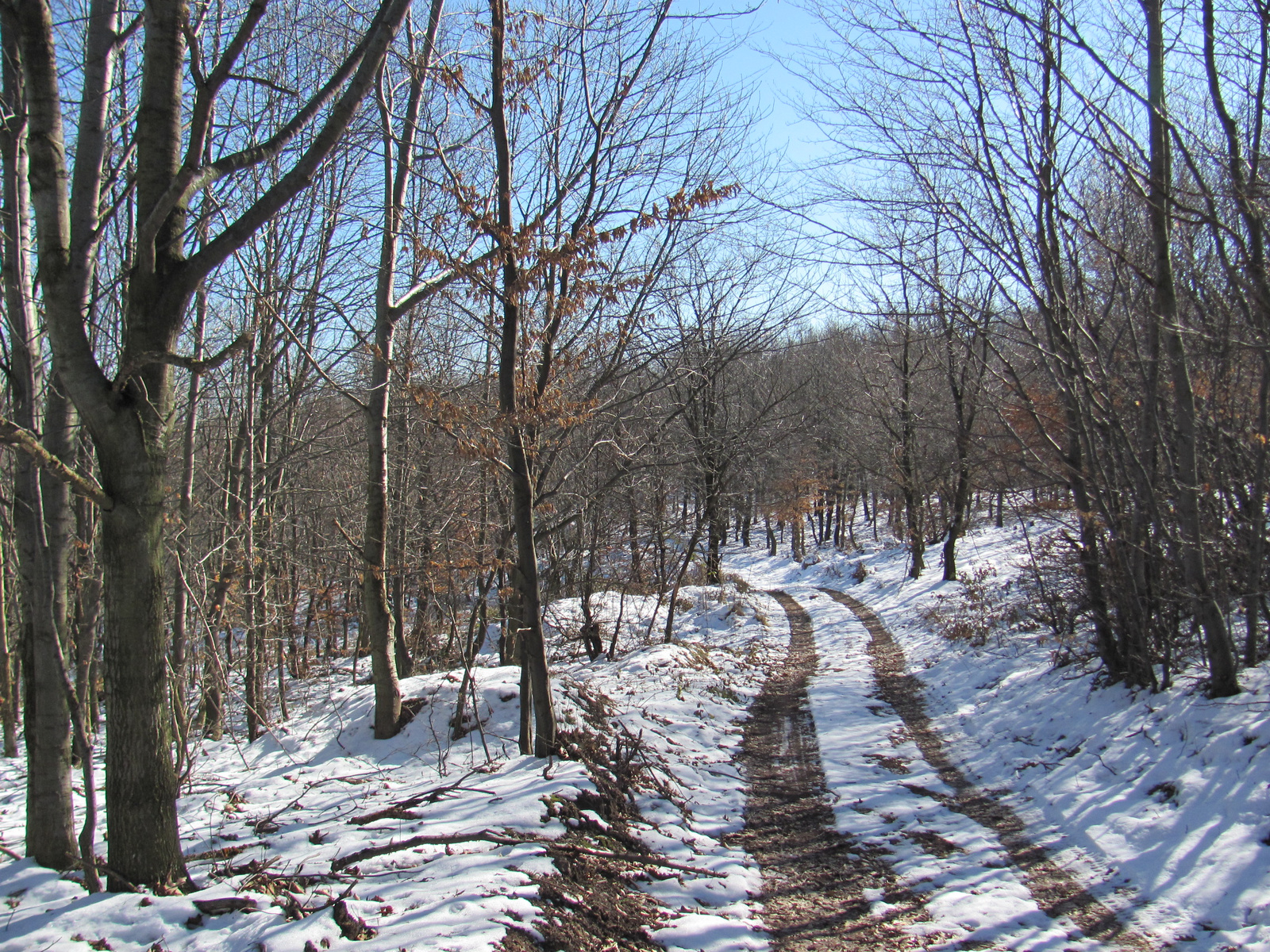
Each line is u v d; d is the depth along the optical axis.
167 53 4.34
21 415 4.68
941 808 7.05
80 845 4.30
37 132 3.96
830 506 41.44
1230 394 7.59
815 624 20.14
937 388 24.39
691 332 10.08
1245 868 4.82
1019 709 9.35
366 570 8.73
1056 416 9.70
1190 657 8.31
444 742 8.27
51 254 3.94
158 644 4.32
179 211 4.37
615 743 8.30
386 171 8.73
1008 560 19.45
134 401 4.12
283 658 13.94
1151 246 8.41
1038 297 8.26
